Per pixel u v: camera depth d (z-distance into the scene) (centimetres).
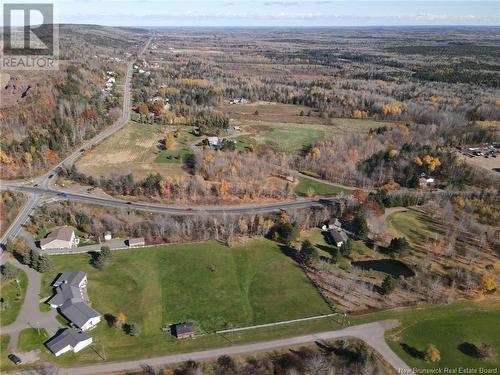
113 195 17688
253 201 17825
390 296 12456
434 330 11275
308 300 12294
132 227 15225
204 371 9725
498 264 13912
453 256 14388
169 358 10169
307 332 11100
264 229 15438
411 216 17125
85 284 12531
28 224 15362
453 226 16312
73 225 15500
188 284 12850
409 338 10981
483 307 12162
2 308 11400
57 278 12688
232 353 10369
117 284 12656
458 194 18938
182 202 17375
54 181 18638
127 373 9719
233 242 15025
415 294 12569
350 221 16525
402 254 14262
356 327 11294
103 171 19588
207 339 10806
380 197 17750
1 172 18825
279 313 11775
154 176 18038
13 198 16612
